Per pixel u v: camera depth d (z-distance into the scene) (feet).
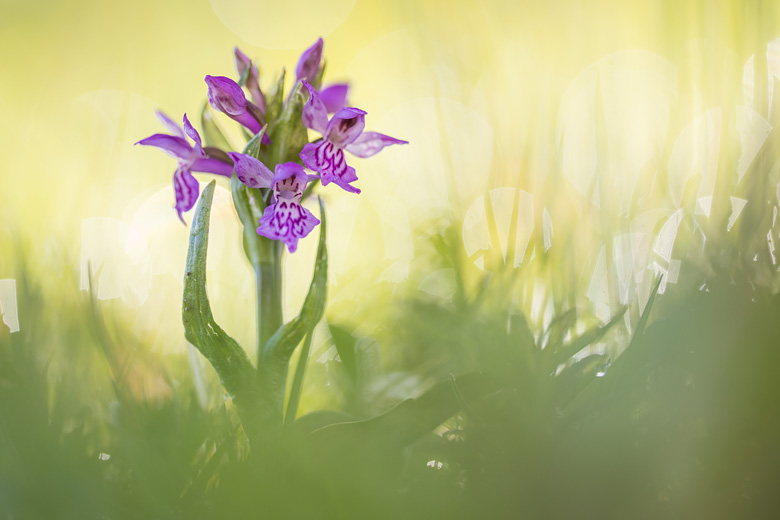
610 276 1.44
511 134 1.67
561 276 1.45
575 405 1.35
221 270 1.70
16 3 3.20
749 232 1.38
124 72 2.54
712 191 1.46
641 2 1.90
